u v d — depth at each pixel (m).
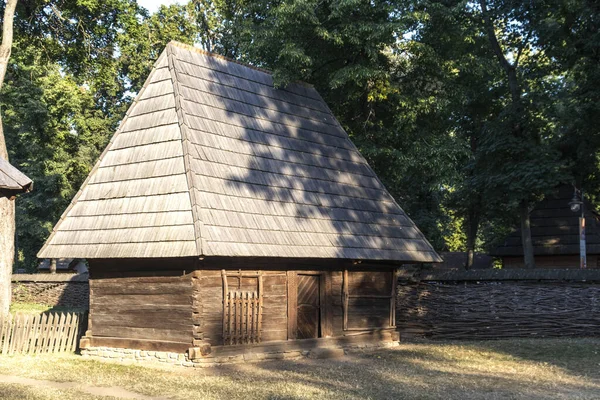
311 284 19.61
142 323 17.38
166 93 18.73
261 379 14.88
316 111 23.41
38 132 44.53
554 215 37.34
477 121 34.81
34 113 42.91
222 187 17.39
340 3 24.08
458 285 24.00
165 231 16.39
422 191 32.94
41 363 17.03
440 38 27.78
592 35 27.62
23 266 66.75
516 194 30.00
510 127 30.53
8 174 18.70
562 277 22.27
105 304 18.19
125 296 17.80
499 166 31.14
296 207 19.19
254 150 19.36
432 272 24.55
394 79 28.02
